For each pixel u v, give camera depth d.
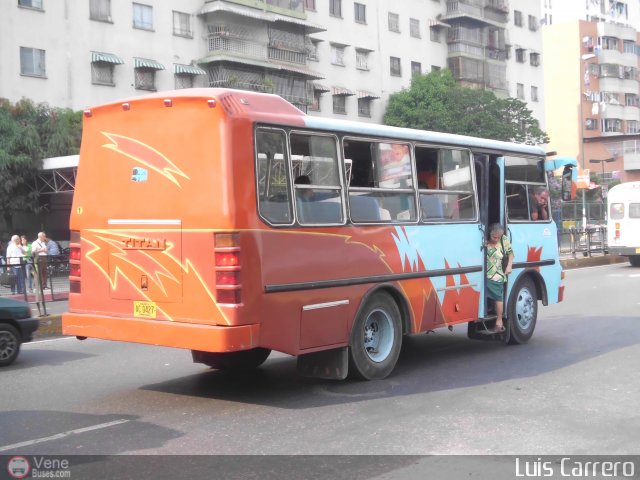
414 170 8.48
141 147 7.12
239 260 6.49
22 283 15.05
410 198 8.42
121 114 7.29
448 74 48.44
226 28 38.38
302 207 7.09
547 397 7.19
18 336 9.41
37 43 31.94
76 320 7.50
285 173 6.96
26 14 31.59
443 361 9.20
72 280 7.65
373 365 7.96
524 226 10.30
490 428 6.10
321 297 7.19
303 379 8.19
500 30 57.34
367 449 5.56
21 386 8.02
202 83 38.22
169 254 6.86
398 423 6.29
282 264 6.82
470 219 9.35
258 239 6.62
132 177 7.17
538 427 6.12
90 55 33.66
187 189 6.75
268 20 39.78
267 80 39.03
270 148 6.86
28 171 29.14
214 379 8.27
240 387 7.82
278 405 6.99
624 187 26.02
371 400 7.13
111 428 6.23
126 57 35.06
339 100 45.59
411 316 8.37
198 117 6.73
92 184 7.50
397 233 8.15
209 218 6.58
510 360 9.19
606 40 76.06
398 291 8.15
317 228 7.18
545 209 10.88
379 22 48.41
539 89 62.69
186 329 6.65
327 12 44.81
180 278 6.78
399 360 9.29
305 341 7.04
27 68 31.62
